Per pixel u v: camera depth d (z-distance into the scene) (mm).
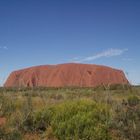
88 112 9859
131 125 9555
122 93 24969
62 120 9680
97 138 8719
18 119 10656
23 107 11891
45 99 15992
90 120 9266
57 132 9344
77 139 8758
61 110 10109
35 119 10422
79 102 10633
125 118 10156
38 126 10219
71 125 9172
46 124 10258
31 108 11617
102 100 14336
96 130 8844
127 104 13406
